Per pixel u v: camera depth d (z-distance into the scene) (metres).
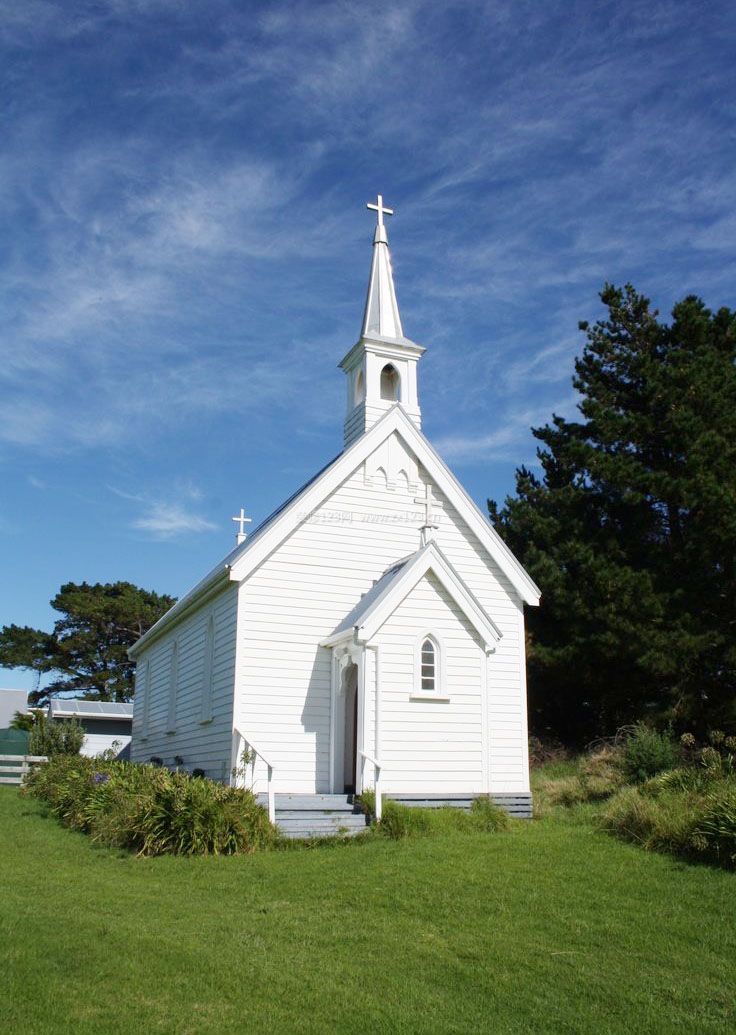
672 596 25.16
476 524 21.55
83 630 70.75
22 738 34.56
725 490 24.11
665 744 20.56
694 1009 8.10
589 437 30.14
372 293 24.28
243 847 14.70
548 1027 7.69
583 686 27.45
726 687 25.20
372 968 8.93
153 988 8.02
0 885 11.96
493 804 17.89
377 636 18.00
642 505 27.25
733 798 13.22
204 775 20.39
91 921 9.88
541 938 9.90
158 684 27.59
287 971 8.70
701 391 26.25
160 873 13.14
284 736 18.61
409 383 22.95
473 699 18.59
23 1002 7.46
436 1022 7.66
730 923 10.23
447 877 12.30
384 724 17.77
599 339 29.66
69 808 18.48
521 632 21.27
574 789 20.73
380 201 25.72
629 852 13.44
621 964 9.15
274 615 19.09
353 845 15.10
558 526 28.05
